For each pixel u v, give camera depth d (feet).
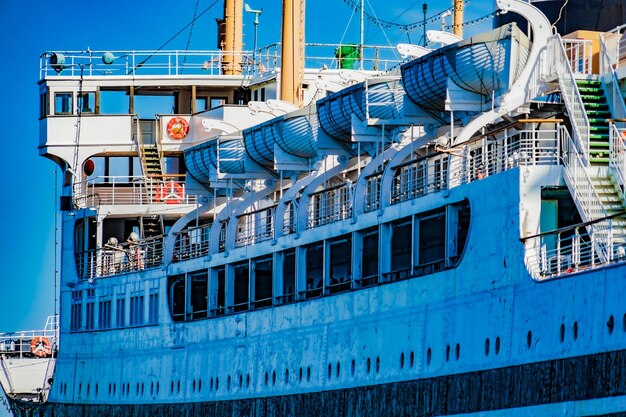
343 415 260.42
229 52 392.88
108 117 390.42
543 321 210.59
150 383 330.75
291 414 275.80
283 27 347.36
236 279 309.63
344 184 274.16
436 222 245.86
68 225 375.66
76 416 362.53
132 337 339.57
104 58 394.32
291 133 293.84
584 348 201.46
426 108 257.14
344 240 270.05
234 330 298.56
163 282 329.11
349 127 278.05
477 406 225.56
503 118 244.83
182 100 393.50
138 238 365.40
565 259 214.07
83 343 361.92
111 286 351.05
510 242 219.61
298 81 348.79
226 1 412.98
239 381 295.28
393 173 257.75
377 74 334.24
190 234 347.56
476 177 239.09
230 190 317.63
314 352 270.46
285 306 280.92
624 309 194.59
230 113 380.17
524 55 240.32
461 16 349.00
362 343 256.93
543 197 221.05
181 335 319.68
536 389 211.20
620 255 199.82
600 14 264.93
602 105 230.48
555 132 227.20
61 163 395.96
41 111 395.75
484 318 225.15
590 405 199.82
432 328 238.27
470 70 241.76
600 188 217.36
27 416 390.83
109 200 377.91
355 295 259.80
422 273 242.17
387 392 248.93
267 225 311.68
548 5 270.05
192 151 329.93
